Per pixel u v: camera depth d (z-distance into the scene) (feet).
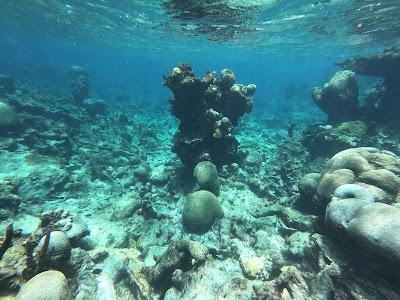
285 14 55.16
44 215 25.03
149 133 65.67
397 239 14.28
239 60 216.13
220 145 40.47
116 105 104.06
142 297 19.94
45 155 44.52
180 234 28.09
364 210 16.70
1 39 267.39
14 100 59.47
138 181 41.47
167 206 33.96
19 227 27.86
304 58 167.84
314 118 88.63
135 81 233.76
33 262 19.36
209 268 21.39
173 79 36.17
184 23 64.95
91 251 24.22
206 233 27.73
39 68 159.02
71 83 93.09
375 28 68.08
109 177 41.68
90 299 19.26
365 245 15.38
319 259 18.65
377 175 19.89
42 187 35.40
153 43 124.57
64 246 20.54
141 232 28.89
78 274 21.07
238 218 29.37
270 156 52.03
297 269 18.98
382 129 49.80
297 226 25.89
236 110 42.70
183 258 21.90
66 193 36.42
